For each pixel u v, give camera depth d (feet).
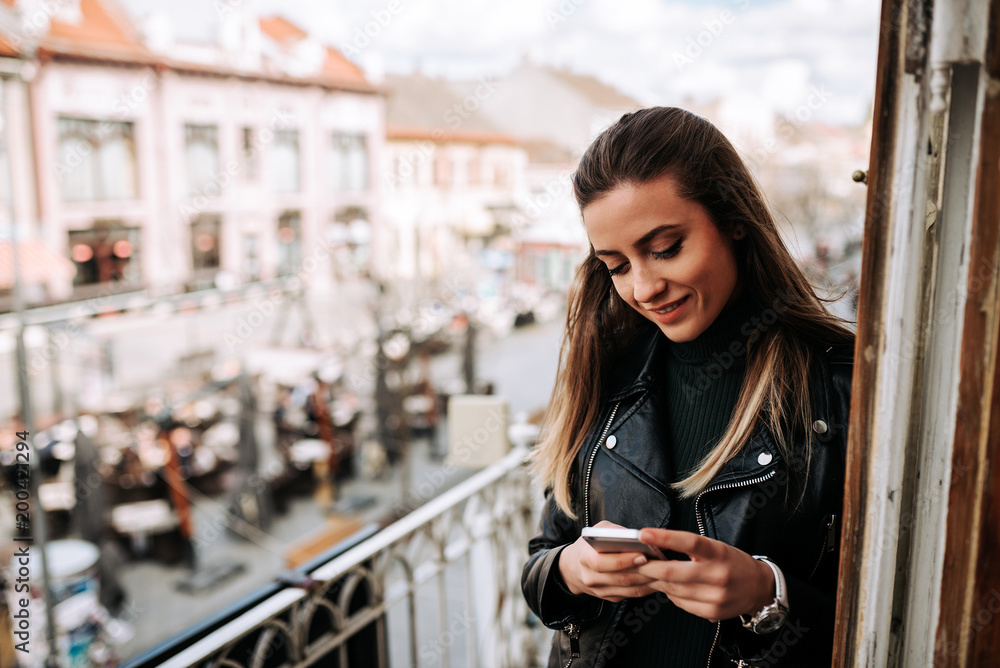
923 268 2.13
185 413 38.47
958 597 2.18
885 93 2.13
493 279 91.15
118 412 38.86
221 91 77.15
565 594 3.23
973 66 1.99
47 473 31.96
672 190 2.67
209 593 25.67
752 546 2.91
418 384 45.88
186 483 31.78
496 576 8.20
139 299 60.18
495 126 113.80
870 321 2.25
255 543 29.55
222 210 78.43
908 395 2.19
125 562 27.66
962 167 2.06
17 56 46.37
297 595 5.04
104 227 68.90
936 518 2.22
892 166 2.14
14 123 61.41
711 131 2.88
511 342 75.10
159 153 72.54
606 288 3.47
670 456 3.26
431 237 96.73
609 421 3.39
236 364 45.14
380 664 6.13
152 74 71.41
